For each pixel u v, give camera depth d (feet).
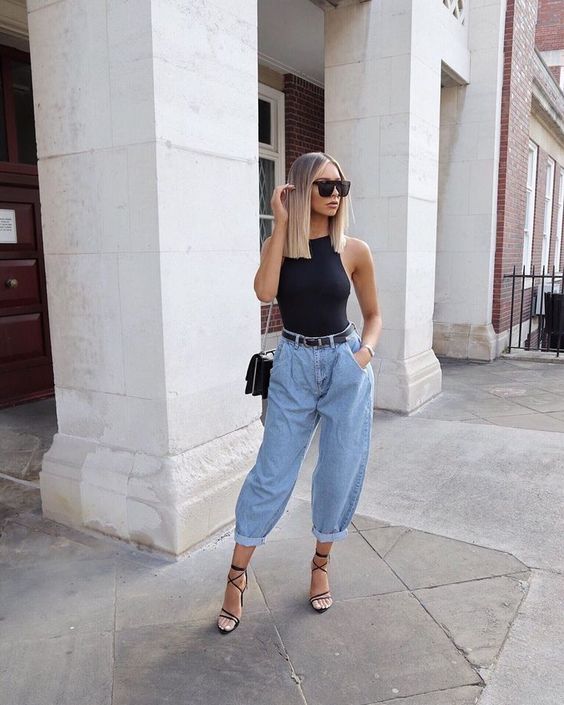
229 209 9.88
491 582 8.55
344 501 7.55
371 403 7.53
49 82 9.30
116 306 9.27
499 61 24.20
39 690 6.58
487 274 25.45
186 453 9.51
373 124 16.51
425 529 10.19
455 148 25.23
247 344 10.56
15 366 17.93
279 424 7.30
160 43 8.30
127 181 8.75
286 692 6.53
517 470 12.82
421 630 7.52
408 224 16.51
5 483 12.25
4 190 17.25
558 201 47.78
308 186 6.86
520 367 24.50
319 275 7.00
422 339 18.51
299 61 24.95
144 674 6.81
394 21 15.85
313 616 7.82
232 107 9.77
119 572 8.89
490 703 6.36
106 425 9.81
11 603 8.16
